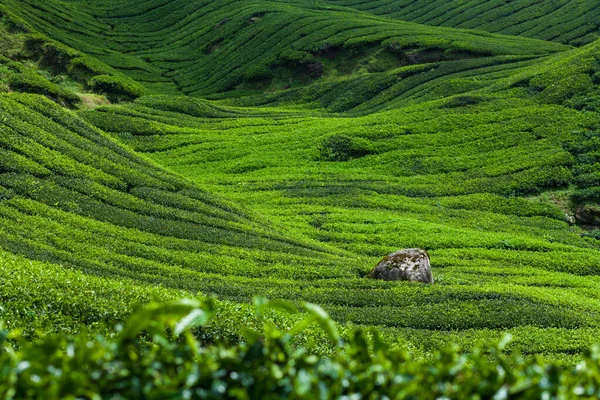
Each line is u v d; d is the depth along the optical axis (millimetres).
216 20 126250
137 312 4262
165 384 4035
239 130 79562
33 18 110000
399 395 4047
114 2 139125
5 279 19797
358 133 73500
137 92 89562
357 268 38156
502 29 123938
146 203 43938
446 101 80562
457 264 44656
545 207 57906
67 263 30188
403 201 59219
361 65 102125
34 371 4031
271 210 55062
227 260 36844
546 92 77625
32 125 49094
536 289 36625
